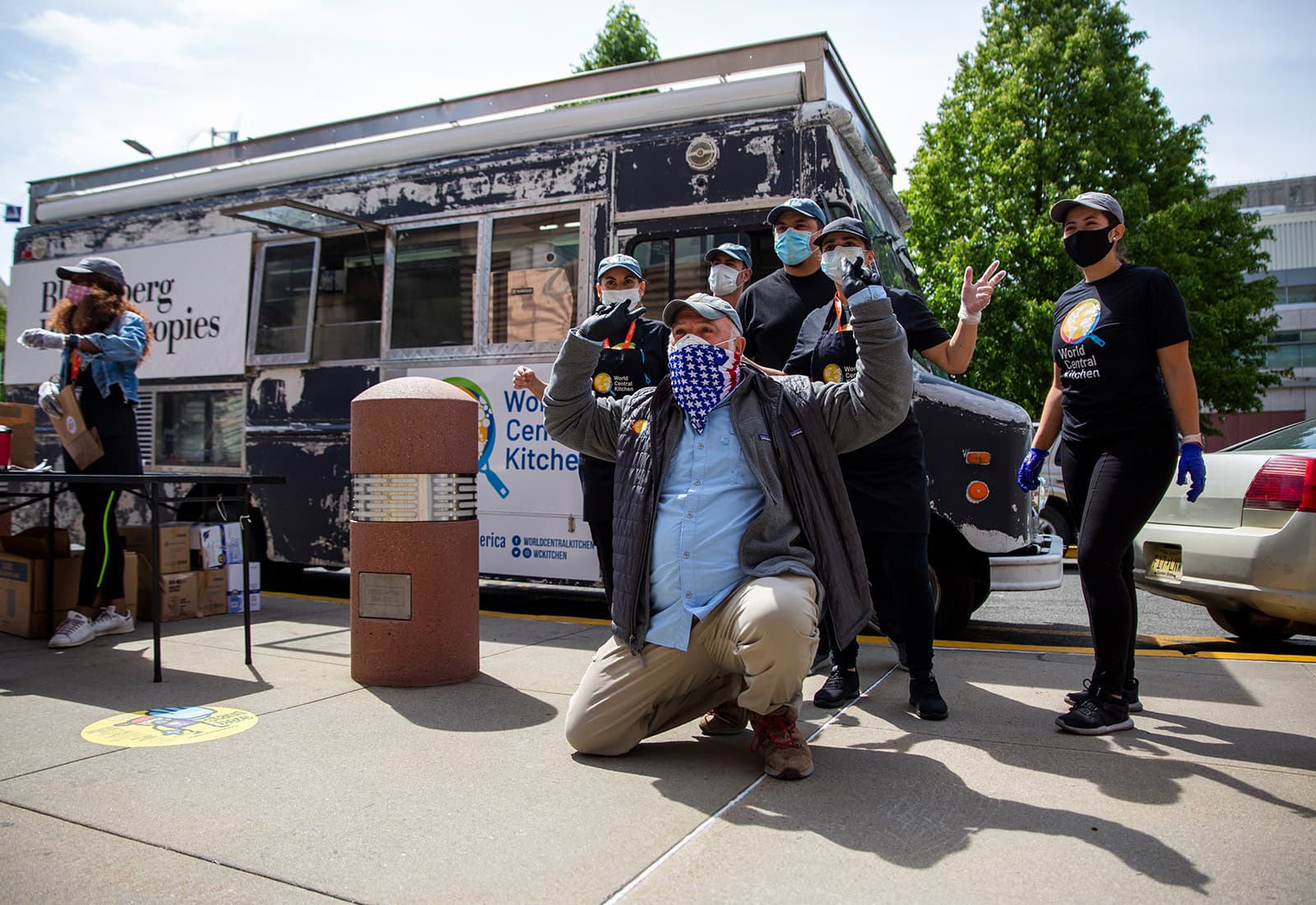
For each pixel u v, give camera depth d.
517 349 6.21
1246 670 4.59
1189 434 3.42
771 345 4.16
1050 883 2.26
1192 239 17.56
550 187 6.20
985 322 16.80
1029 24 18.77
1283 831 2.57
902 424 3.84
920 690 3.78
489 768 3.09
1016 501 5.11
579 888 2.24
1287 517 4.70
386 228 6.72
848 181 5.61
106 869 2.34
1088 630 6.41
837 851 2.45
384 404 4.16
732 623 2.91
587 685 3.17
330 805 2.76
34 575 5.26
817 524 3.03
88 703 3.88
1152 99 18.17
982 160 17.84
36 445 8.20
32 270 8.37
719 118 5.80
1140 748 3.32
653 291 5.88
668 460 3.12
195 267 7.50
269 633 5.48
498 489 6.20
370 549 4.20
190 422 7.47
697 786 2.93
